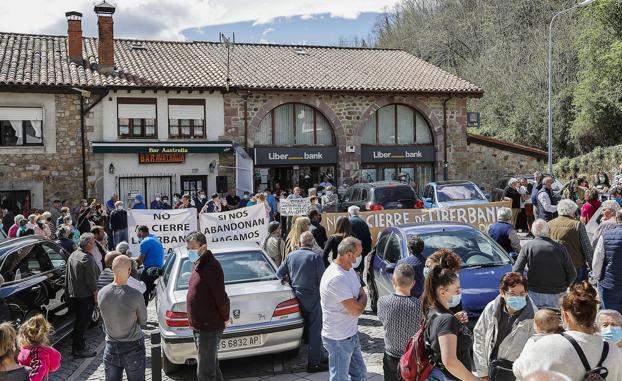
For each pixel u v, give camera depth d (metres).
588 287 3.81
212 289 6.07
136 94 22.22
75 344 8.54
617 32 34.72
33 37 24.80
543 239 6.76
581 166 34.97
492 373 4.89
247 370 7.63
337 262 5.96
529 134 40.44
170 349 7.08
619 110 35.25
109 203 19.12
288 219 15.62
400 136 26.45
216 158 23.30
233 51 27.52
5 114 20.78
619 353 3.66
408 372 4.38
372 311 10.29
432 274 4.42
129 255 9.12
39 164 21.23
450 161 26.73
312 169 25.31
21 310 7.53
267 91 23.42
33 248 8.66
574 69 40.00
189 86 22.16
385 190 17.66
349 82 25.20
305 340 8.86
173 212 12.70
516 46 45.53
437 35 54.56
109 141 21.86
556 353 3.55
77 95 21.53
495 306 5.01
